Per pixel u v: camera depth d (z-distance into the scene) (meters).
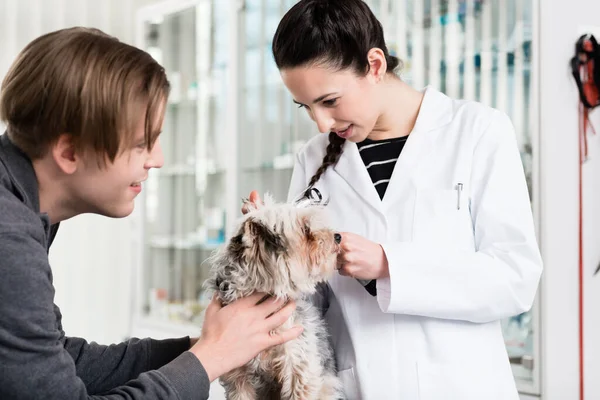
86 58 1.03
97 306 3.96
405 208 1.48
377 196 1.52
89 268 3.94
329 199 1.63
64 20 3.79
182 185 3.85
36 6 3.67
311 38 1.32
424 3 2.56
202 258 3.65
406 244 1.39
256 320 1.25
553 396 2.18
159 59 3.91
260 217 1.53
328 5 1.35
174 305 3.74
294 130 3.14
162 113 1.13
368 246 1.38
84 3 3.86
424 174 1.49
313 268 1.47
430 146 1.51
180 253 3.78
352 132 1.47
